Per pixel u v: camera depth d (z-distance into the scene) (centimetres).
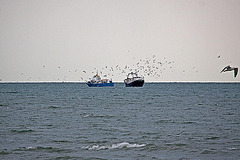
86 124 10075
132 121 10788
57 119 11300
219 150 6756
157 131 8819
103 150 6788
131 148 6950
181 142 7438
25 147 6994
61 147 7000
